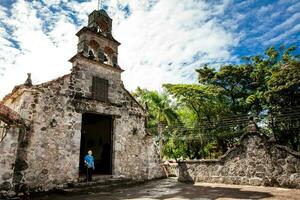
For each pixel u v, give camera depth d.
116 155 14.06
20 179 10.23
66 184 11.50
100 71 14.41
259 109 20.28
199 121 23.62
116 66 15.24
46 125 11.50
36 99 11.46
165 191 11.01
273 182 11.08
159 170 16.48
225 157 13.26
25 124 10.75
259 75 20.64
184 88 22.94
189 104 24.05
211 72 22.98
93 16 15.02
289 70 16.22
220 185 12.43
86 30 14.16
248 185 11.91
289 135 17.50
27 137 10.79
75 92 12.95
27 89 11.26
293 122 16.64
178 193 10.29
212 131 21.97
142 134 15.92
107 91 14.46
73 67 13.35
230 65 21.59
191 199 8.77
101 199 9.25
